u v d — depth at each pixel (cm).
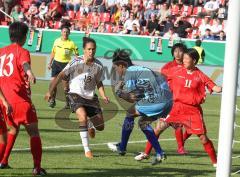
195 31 5934
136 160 2273
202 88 2192
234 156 2462
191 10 6306
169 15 6156
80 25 6231
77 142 2653
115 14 6303
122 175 1988
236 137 2992
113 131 3025
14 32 1870
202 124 2189
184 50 2338
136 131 3052
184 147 2664
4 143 1895
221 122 1400
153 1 6331
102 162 2211
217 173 1409
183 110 2194
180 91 2195
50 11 6391
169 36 5562
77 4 6512
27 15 6366
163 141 2822
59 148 2489
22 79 1864
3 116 1870
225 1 6216
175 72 2208
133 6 6331
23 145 2498
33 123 1884
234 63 1382
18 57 1853
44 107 3909
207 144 2189
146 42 5478
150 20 6006
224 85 1391
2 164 1992
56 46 4216
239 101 4653
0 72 1873
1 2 6350
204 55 5009
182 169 2138
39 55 5569
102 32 5847
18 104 1858
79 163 2172
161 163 2244
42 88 4969
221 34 5716
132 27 6022
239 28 1377
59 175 1942
